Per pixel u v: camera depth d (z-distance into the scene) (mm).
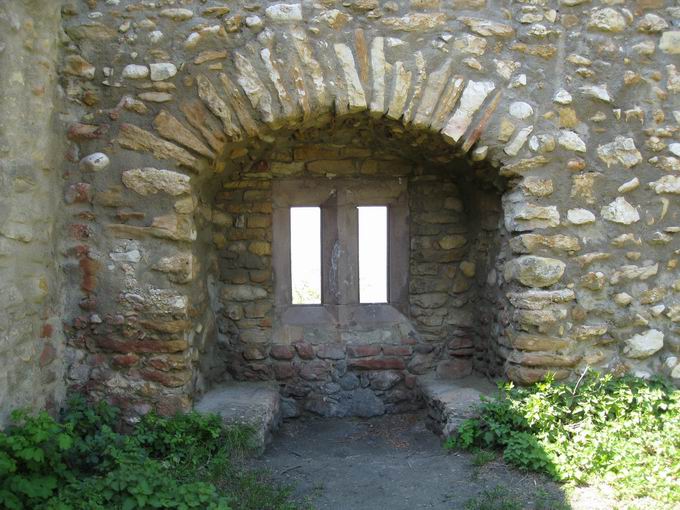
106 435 3281
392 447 4098
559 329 3805
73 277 3648
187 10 3639
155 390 3631
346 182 4770
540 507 2881
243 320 4699
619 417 3561
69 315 3650
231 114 3645
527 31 3820
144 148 3621
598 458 3219
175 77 3627
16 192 3166
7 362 3041
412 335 4816
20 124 3207
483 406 3684
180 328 3631
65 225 3639
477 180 4383
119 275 3637
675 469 3088
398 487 3211
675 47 3898
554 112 3834
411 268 4836
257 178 4691
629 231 3873
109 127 3629
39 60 3393
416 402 4797
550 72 3840
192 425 3512
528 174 3818
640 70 3885
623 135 3871
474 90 3777
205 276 4379
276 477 3336
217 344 4641
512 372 3861
